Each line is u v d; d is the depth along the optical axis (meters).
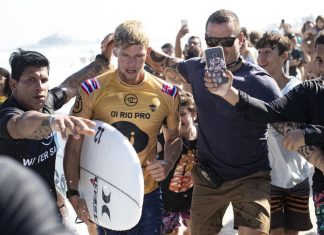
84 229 4.45
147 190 3.27
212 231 3.59
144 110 3.16
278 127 3.20
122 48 3.04
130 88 3.16
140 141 3.19
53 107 3.21
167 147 3.34
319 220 3.17
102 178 3.04
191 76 3.46
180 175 4.05
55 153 2.85
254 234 3.23
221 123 3.29
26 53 2.77
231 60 3.34
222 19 3.27
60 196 3.31
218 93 2.90
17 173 0.78
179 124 3.35
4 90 4.41
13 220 0.74
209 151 3.39
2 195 0.75
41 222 0.75
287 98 3.06
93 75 3.61
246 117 2.99
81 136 3.11
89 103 3.16
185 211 4.31
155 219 3.28
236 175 3.34
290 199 3.98
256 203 3.26
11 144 2.66
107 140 3.02
